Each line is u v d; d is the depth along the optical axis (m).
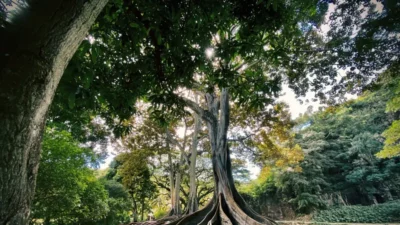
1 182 0.97
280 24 3.68
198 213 6.86
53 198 7.98
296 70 7.84
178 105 4.77
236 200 6.96
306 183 21.38
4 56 1.12
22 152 1.06
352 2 5.92
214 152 7.98
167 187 20.39
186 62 3.80
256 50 3.77
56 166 7.97
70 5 1.27
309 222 19.56
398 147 11.63
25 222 1.07
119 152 15.52
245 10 3.52
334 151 24.52
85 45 2.24
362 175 21.69
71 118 5.54
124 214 19.72
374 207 19.48
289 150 15.18
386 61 6.63
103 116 6.11
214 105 9.13
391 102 10.20
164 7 3.00
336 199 22.41
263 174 19.31
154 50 3.79
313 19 6.36
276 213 23.58
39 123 1.16
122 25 2.96
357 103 23.53
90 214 11.18
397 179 20.84
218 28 3.58
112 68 3.93
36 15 1.21
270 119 12.19
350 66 7.17
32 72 1.11
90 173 10.30
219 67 4.37
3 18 1.18
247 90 4.52
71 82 2.30
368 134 21.92
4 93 1.03
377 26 5.97
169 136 14.28
